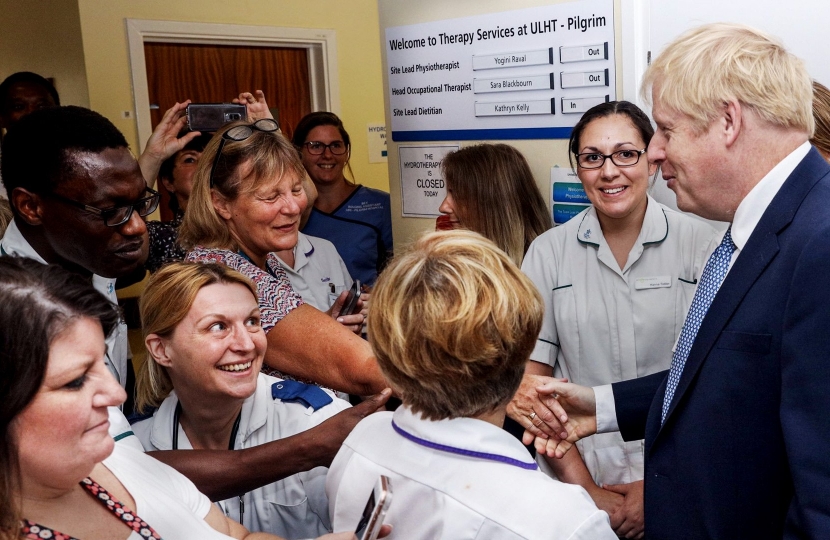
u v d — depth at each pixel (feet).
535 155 7.44
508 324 3.22
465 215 7.23
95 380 2.66
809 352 3.45
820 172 3.75
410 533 3.38
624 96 6.68
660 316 6.09
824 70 5.75
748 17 6.00
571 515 3.11
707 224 6.17
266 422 5.13
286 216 5.92
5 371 2.42
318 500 5.06
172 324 4.59
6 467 2.50
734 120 3.80
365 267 10.85
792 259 3.64
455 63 7.90
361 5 15.48
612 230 6.24
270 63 14.79
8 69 14.02
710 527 4.01
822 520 3.31
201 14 13.39
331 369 5.14
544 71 7.18
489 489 3.23
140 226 4.84
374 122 16.01
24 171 4.67
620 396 5.30
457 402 3.32
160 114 13.42
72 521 2.84
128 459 3.51
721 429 3.92
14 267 2.60
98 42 12.28
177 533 3.31
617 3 6.56
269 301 5.45
